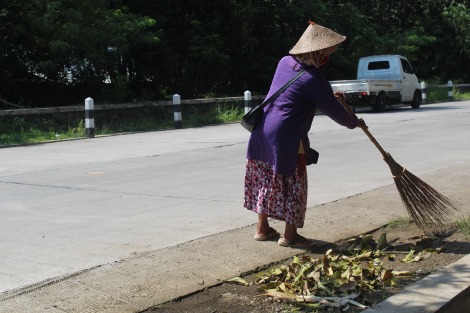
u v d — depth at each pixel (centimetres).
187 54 2322
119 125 1856
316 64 523
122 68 2322
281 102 521
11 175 1005
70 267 504
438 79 3347
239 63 2519
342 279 452
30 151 1341
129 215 696
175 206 738
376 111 2280
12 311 410
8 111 1650
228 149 1280
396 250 545
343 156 1124
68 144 1477
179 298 435
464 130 1527
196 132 1705
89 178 960
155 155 1220
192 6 2380
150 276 476
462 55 3672
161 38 2212
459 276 450
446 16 3506
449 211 635
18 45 1983
